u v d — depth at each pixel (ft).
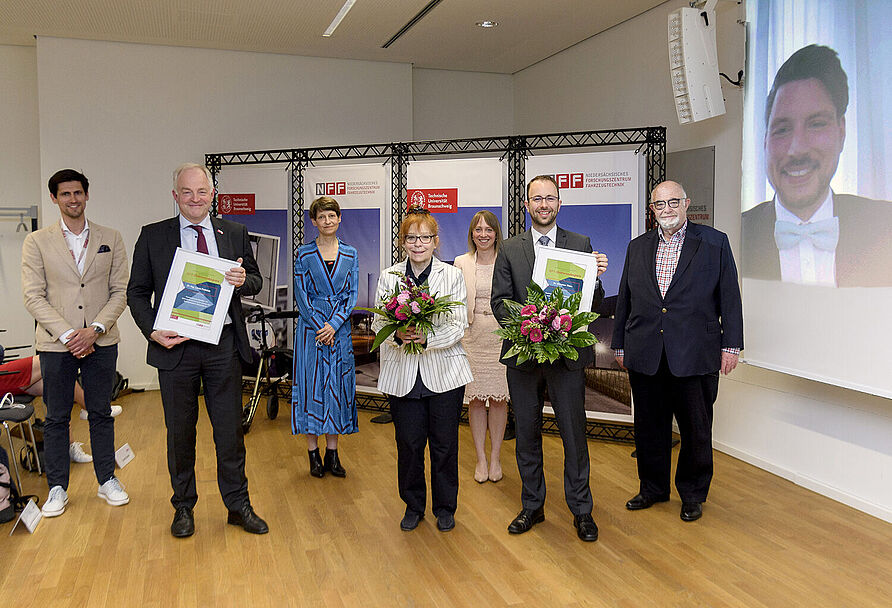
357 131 26.71
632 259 13.14
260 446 18.20
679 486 13.16
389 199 20.85
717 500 13.97
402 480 12.44
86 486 15.05
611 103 22.88
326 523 13.00
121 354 24.70
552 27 22.66
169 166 24.67
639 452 13.44
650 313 12.64
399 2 20.06
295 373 15.64
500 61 27.30
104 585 10.62
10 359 17.04
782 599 10.05
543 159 18.67
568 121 25.58
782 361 13.91
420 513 12.71
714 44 15.93
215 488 14.87
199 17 21.31
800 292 13.39
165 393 12.03
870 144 11.72
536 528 12.64
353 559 11.47
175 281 11.72
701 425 12.64
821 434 14.37
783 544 11.89
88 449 17.90
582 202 18.31
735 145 17.10
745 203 14.89
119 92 24.08
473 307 15.06
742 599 10.05
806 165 13.10
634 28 21.56
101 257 13.83
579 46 24.62
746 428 16.57
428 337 11.71
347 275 15.61
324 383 15.35
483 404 15.11
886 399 12.90
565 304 11.41
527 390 12.23
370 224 21.13
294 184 22.47
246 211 23.02
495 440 15.19
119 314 14.02
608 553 11.57
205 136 24.97
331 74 26.27
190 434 12.30
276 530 12.68
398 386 11.84
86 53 23.71
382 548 11.87
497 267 12.63
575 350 11.18
